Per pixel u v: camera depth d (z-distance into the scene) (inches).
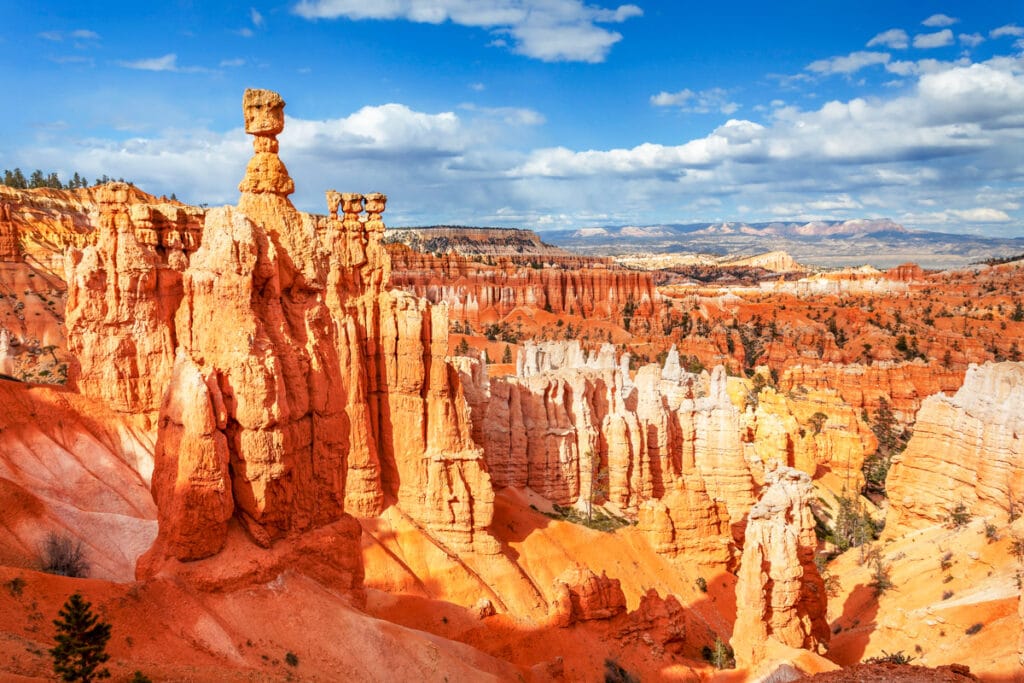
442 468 2361.0
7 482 1809.8
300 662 1296.8
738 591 2038.6
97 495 2166.6
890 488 3646.7
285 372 1480.1
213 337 1441.9
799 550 2229.3
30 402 2282.2
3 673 970.1
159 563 1355.8
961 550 2726.4
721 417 3383.4
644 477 3184.1
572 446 3019.2
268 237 1505.9
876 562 2989.7
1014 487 2972.4
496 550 2375.7
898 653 2097.7
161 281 2571.4
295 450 1491.1
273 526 1453.0
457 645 1611.7
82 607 1032.8
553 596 2196.1
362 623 1434.5
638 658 2003.0
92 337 2476.6
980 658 1968.5
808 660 1846.7
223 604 1320.1
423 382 2401.6
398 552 2236.7
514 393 2965.1
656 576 2721.5
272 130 1632.6
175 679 1098.7
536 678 1706.4
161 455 1400.1
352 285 2432.3
